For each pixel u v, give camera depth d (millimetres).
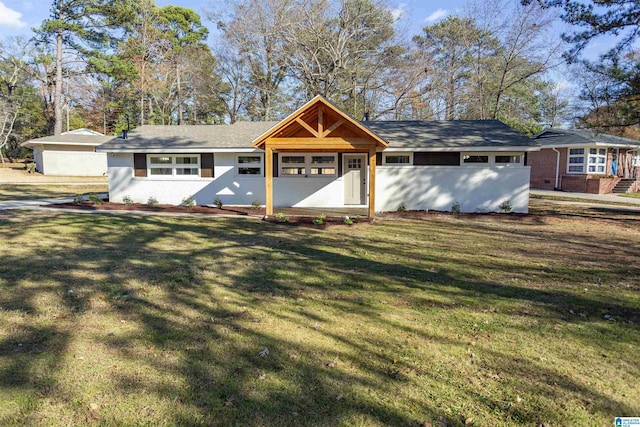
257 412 2750
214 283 5730
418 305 4961
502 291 5559
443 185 15039
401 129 16734
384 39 29688
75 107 43156
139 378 3141
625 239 9867
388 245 8773
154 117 38531
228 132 17281
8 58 36562
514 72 29875
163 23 39219
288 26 28141
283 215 12445
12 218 11531
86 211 13383
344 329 4203
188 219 12328
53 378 3107
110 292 5215
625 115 12656
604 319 4566
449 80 32406
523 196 14711
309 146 12180
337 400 2914
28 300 4844
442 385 3146
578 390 3105
